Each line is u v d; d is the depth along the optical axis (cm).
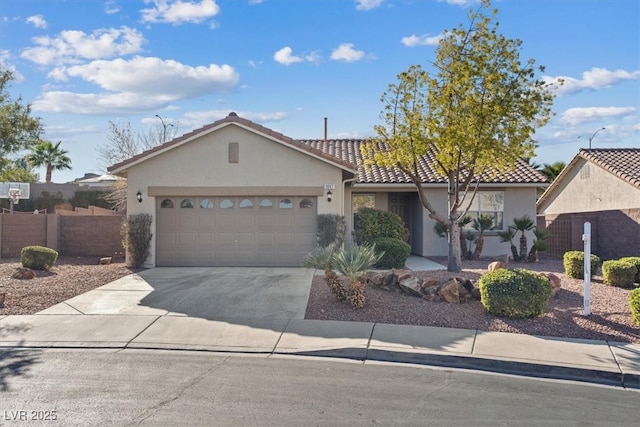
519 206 2045
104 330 933
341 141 2561
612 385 704
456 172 1380
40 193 3516
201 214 1667
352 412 577
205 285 1315
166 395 624
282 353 825
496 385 688
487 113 1242
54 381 674
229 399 612
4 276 1434
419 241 2056
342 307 1073
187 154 1655
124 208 2630
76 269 1617
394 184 1958
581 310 1032
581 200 2592
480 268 1659
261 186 1647
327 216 1627
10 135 1595
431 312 1031
